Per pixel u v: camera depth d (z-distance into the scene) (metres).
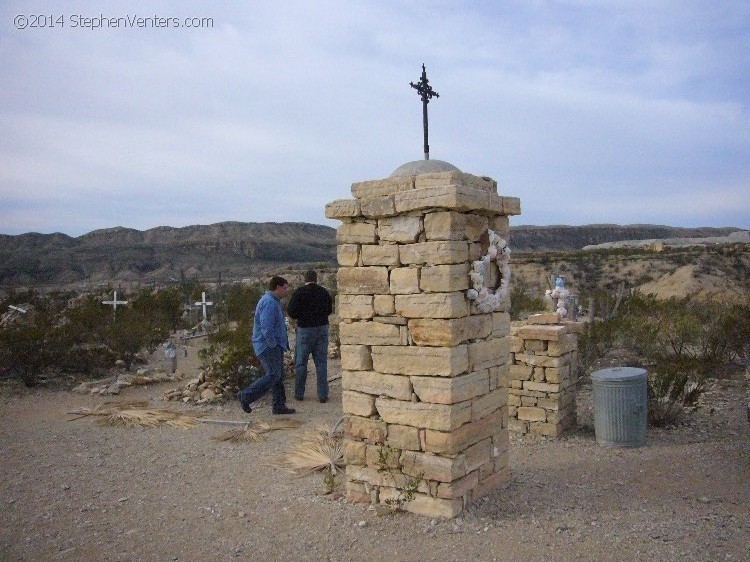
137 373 13.91
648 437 8.79
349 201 6.21
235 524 5.99
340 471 7.47
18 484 7.16
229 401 11.64
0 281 74.00
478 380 6.20
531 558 5.08
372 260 6.17
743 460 7.57
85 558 5.32
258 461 8.02
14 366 13.22
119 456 8.27
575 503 6.30
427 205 5.68
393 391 6.09
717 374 12.35
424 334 5.83
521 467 7.57
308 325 11.50
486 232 6.34
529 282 47.44
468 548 5.30
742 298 25.72
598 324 13.27
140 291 31.56
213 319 26.28
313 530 5.78
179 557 5.33
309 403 11.59
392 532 5.66
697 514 5.93
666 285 35.88
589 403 10.99
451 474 5.77
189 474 7.52
